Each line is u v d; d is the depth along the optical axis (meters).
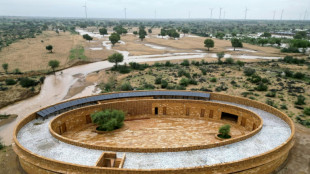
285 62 103.00
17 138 31.03
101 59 114.44
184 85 68.75
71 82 79.75
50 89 72.12
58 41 159.62
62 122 36.97
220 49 146.00
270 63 101.88
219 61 103.44
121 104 43.25
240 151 28.11
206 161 25.98
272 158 26.55
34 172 26.83
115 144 34.19
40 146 28.97
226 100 46.06
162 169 22.89
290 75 76.56
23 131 33.09
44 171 25.33
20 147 26.75
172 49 146.12
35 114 37.34
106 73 88.62
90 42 166.00
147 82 73.06
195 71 88.00
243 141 30.45
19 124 33.16
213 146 28.56
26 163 27.09
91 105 40.91
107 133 38.19
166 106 44.94
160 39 188.75
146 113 45.34
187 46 156.38
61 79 82.81
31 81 71.44
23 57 108.06
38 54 115.38
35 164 25.17
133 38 194.25
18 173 29.16
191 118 44.69
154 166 25.03
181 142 35.03
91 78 84.25
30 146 29.00
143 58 118.81
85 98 43.84
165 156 26.72
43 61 103.50
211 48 149.12
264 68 91.94
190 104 44.34
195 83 69.50
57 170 24.28
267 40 153.62
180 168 23.19
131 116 44.44
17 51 119.44
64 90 71.50
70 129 38.78
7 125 47.84
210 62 106.62
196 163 25.62
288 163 30.73
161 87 67.75
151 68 95.75
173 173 23.19
